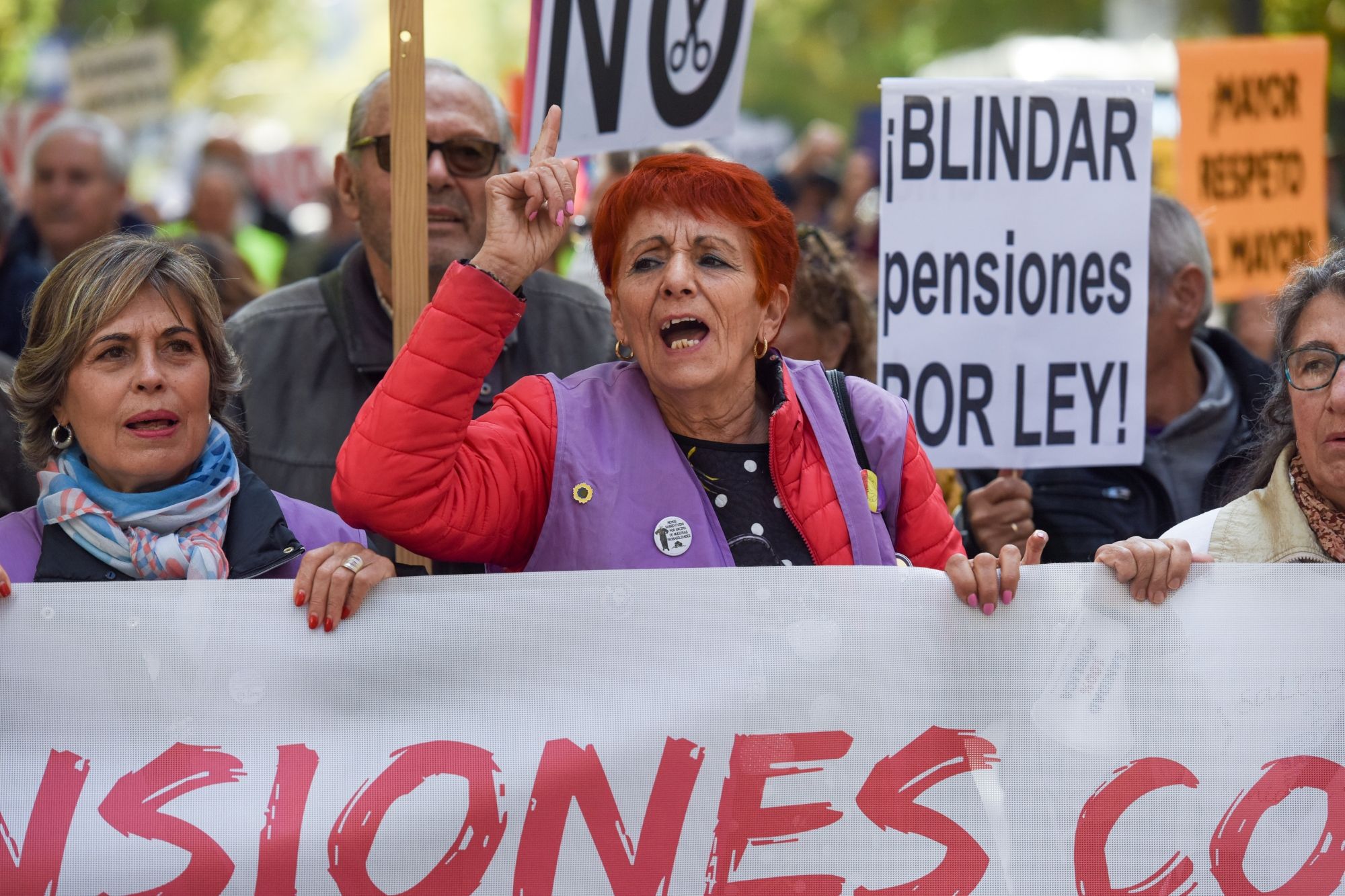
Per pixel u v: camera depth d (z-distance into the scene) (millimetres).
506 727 2842
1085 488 4277
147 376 2885
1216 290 5711
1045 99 3938
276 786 2812
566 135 4039
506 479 2832
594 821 2850
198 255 3145
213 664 2816
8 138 11641
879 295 3955
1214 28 18922
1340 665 2928
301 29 35281
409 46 3166
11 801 2783
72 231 7230
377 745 2828
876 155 11547
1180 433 4262
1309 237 5758
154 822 2795
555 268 6840
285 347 4125
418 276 3199
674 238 2816
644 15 4082
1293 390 2986
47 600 2801
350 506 2689
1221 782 2920
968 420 3979
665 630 2859
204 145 11867
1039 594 2914
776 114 33688
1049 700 2908
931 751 2887
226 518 3012
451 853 2828
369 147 4062
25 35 23938
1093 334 3992
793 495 2922
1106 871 2906
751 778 2865
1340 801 2926
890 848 2883
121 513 2908
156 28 29828
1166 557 2887
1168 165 9836
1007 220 3951
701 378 2812
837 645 2879
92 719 2803
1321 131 5734
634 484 2869
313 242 10336
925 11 30750
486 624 2844
